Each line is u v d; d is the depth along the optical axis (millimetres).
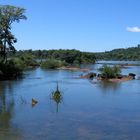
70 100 39625
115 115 31297
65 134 24891
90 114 31625
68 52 167000
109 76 67938
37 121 28719
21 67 79250
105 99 40625
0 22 74750
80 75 79688
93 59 179625
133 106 35812
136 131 25859
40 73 88250
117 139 23828
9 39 76000
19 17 77125
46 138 23891
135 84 58875
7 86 54375
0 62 70312
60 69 111250
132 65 147375
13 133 25094
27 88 51594
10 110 33281
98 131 25766
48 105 36094
